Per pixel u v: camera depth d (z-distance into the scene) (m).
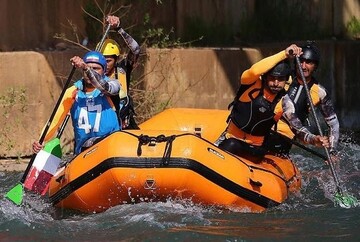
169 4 33.53
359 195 23.20
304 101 22.47
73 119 21.23
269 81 21.27
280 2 37.41
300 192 22.97
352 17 39.12
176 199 19.91
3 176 25.97
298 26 37.72
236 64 32.84
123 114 22.31
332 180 24.80
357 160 28.45
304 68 22.38
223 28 35.41
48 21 30.47
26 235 18.72
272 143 23.20
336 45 35.16
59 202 20.70
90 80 20.39
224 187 20.00
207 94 32.19
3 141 27.80
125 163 19.48
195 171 19.59
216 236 18.34
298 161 28.06
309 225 19.47
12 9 29.59
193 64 31.89
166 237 18.23
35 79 28.36
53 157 21.05
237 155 21.89
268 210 20.69
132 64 23.09
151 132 20.22
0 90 27.83
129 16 32.00
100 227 19.05
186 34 34.22
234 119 22.00
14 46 29.67
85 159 20.22
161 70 31.20
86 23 31.38
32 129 28.28
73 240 18.33
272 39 36.94
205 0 34.81
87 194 20.02
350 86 35.38
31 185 20.95
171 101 31.33
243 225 19.27
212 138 25.45
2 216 20.12
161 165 19.45
